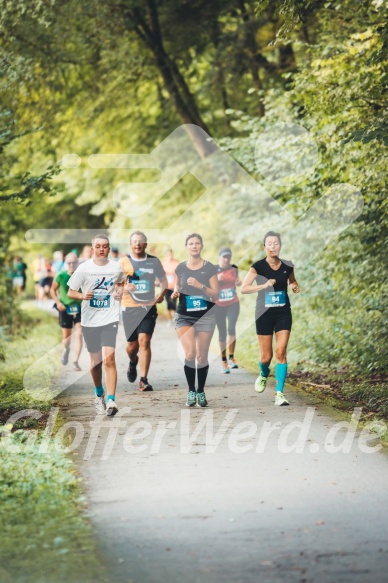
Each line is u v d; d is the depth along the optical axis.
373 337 19.77
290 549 8.91
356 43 20.31
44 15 28.86
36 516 10.10
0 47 26.45
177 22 37.91
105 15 35.19
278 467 12.15
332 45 22.19
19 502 10.66
